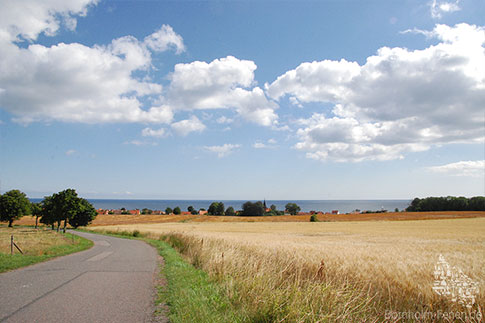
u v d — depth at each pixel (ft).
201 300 21.56
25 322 17.75
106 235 155.63
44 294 24.91
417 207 416.67
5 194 235.61
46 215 178.70
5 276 33.60
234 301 20.71
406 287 25.07
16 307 20.97
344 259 42.24
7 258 45.80
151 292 26.08
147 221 344.90
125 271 37.70
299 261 34.12
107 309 20.70
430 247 76.23
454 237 126.62
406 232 162.71
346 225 247.29
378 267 34.83
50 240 91.40
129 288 27.63
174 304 21.48
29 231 164.35
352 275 28.91
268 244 65.46
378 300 21.76
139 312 20.07
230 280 24.64
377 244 90.58
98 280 31.42
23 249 62.28
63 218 156.04
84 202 241.55
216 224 298.76
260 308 17.49
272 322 16.17
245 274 25.95
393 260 43.93
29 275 34.27
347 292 19.10
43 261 47.91
